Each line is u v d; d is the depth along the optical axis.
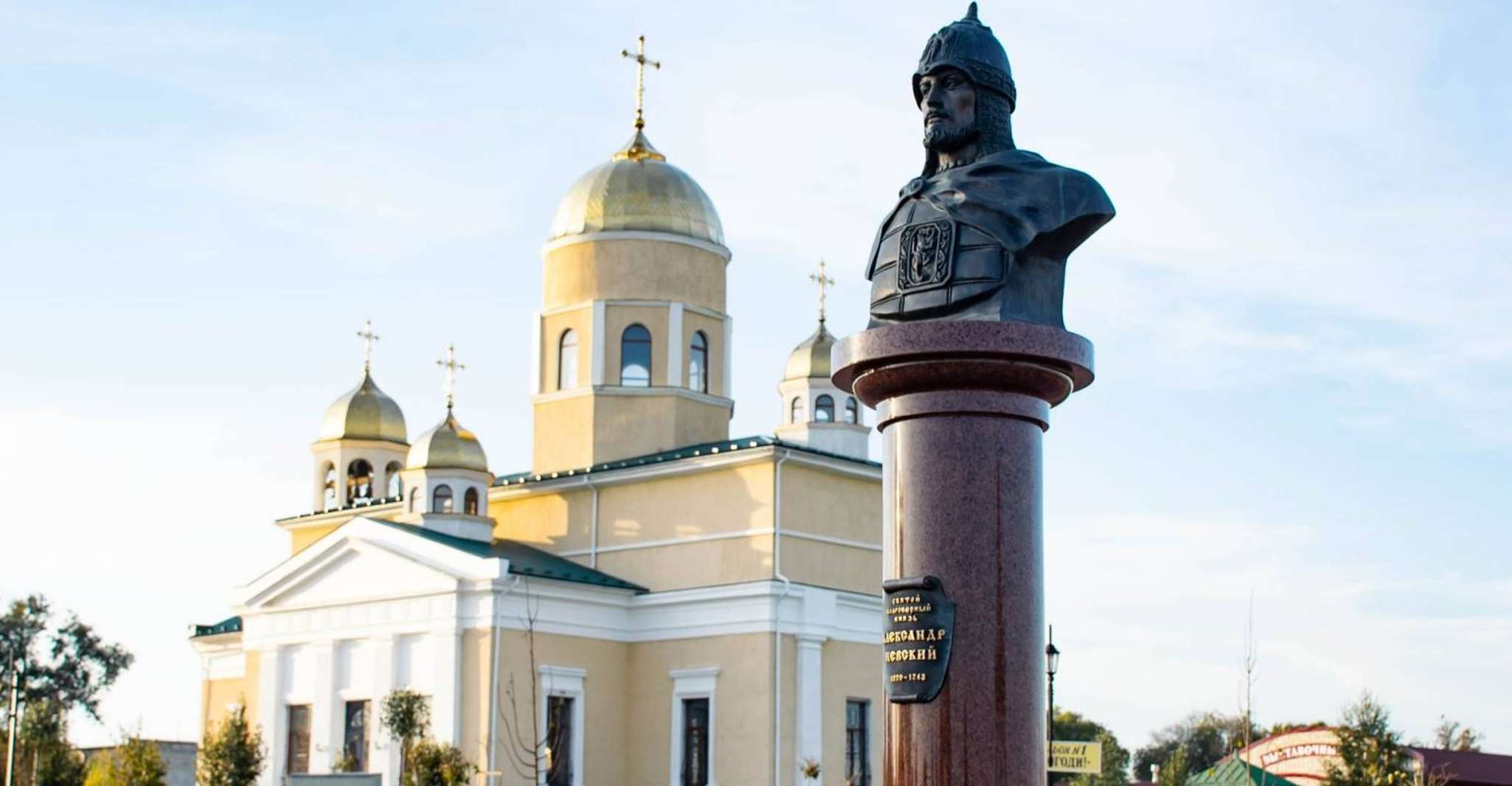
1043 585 15.58
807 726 58.59
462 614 58.78
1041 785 15.22
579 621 60.34
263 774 63.34
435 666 58.88
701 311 67.69
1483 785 73.06
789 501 59.88
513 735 57.62
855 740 60.56
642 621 61.72
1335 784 66.00
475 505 65.19
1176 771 78.81
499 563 58.00
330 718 61.91
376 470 80.81
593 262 67.31
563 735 59.53
